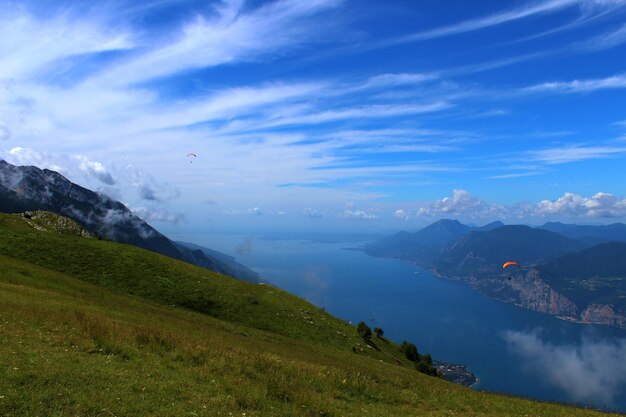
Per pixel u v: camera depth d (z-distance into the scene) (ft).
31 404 39.70
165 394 49.83
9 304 81.20
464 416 71.77
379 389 77.36
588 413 93.91
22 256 169.27
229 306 201.36
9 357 49.60
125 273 191.11
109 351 62.08
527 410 85.25
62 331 67.21
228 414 48.47
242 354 79.25
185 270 222.48
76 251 191.11
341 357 169.48
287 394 60.44
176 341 74.43
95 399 43.73
